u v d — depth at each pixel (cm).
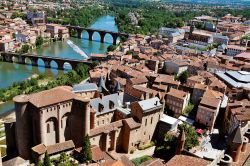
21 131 13362
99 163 12138
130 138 14938
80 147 13900
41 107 12744
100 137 14500
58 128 13688
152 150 15462
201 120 16638
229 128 15062
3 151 15538
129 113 16025
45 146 13150
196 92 19050
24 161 12888
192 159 9081
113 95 17125
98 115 15825
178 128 16088
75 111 13862
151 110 15325
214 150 13700
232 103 16375
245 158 9319
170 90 18362
